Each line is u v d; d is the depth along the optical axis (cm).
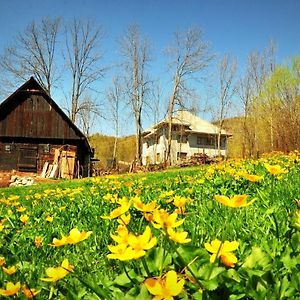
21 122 2848
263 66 4288
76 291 140
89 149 2983
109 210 440
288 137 3066
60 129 2864
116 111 5488
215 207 325
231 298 114
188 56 4175
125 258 102
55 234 321
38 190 1348
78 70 4200
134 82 4522
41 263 215
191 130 4956
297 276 119
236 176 520
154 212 126
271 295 113
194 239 190
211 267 112
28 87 2847
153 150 5531
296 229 159
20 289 139
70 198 579
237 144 5772
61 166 2842
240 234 217
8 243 272
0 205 575
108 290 126
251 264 136
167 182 654
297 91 3306
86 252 235
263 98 3691
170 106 4306
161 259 130
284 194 385
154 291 87
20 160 2847
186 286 116
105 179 724
